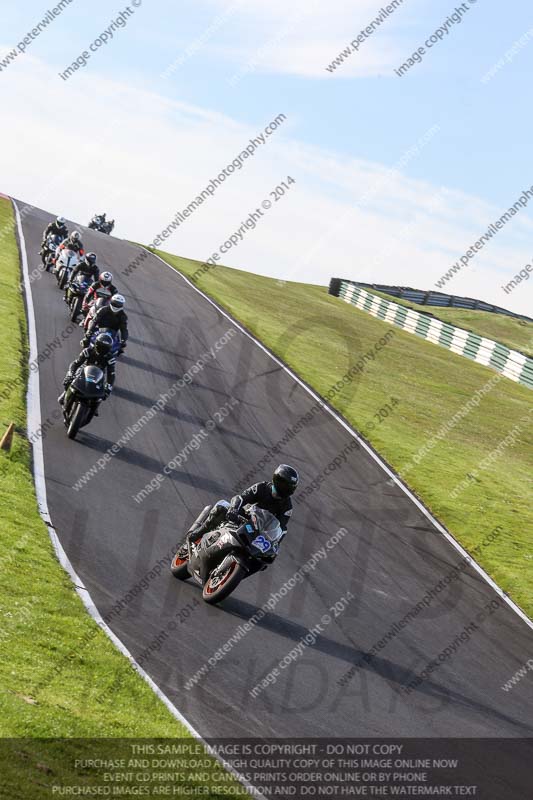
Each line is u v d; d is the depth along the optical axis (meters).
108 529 32.88
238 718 21.83
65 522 32.03
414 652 30.67
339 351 106.88
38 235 122.50
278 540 28.19
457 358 134.38
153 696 21.17
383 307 166.50
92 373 42.25
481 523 51.16
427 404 89.12
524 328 186.00
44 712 18.31
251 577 33.22
